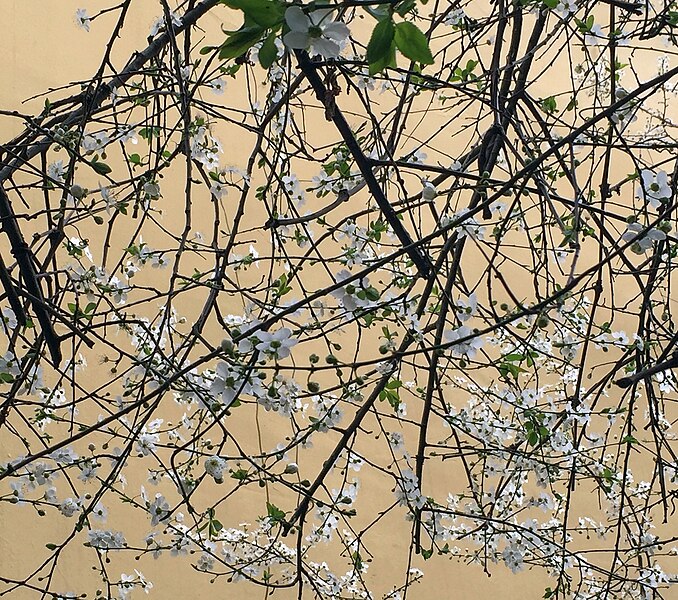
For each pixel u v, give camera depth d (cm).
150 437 219
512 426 248
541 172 231
